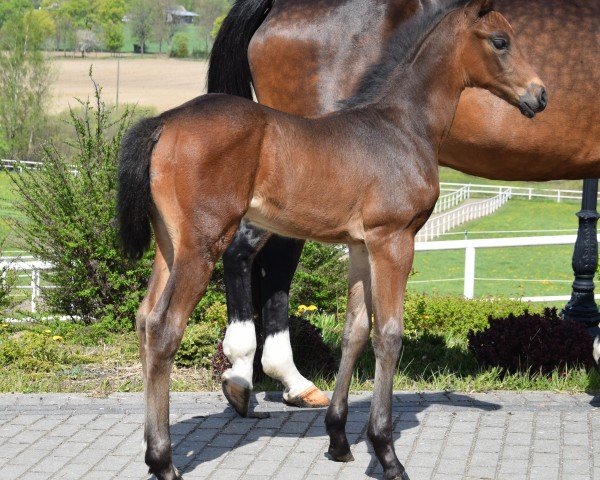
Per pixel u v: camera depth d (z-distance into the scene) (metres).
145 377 4.63
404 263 4.79
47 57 50.09
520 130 5.96
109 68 79.81
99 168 8.88
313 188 4.64
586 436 5.49
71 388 6.56
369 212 4.73
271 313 6.17
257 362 6.70
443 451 5.27
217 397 6.29
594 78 5.99
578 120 6.03
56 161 9.01
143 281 8.88
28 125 45.41
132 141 4.42
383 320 4.76
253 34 6.27
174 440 5.47
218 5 96.75
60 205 8.81
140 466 5.04
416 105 4.93
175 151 4.43
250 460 5.16
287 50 6.05
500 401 6.15
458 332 9.31
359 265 5.04
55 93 59.59
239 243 5.94
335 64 5.95
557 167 6.23
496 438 5.47
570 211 32.59
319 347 7.00
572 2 6.06
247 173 4.52
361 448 5.35
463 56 4.99
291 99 6.12
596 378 6.52
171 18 94.56
